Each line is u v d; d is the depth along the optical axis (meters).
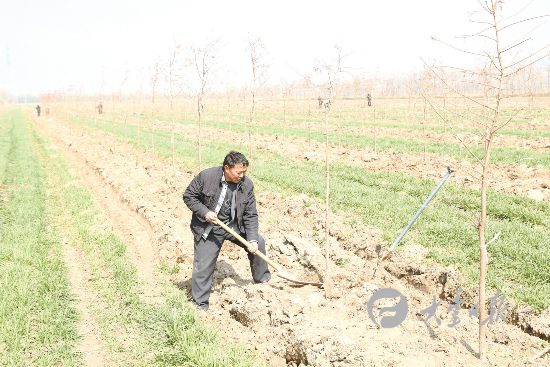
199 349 4.98
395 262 7.15
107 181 14.73
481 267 4.50
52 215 10.93
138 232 9.72
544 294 5.82
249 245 5.97
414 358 4.61
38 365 4.81
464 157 16.45
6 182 14.81
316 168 15.83
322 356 4.58
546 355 4.68
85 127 36.84
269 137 25.80
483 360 4.54
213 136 27.55
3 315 5.55
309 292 6.25
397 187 12.44
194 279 6.11
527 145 19.45
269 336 5.28
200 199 6.04
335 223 8.98
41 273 7.05
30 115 65.00
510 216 9.66
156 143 23.64
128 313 5.98
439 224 8.66
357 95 62.56
